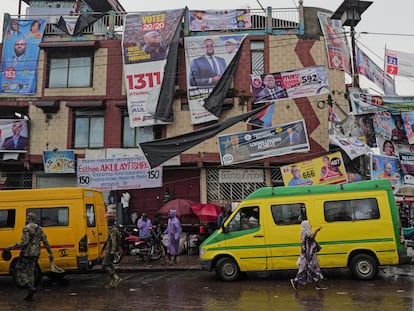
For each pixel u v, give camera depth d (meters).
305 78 18.17
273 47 19.84
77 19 21.09
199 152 19.39
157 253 15.85
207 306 8.26
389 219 10.95
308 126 19.27
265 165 19.17
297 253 11.07
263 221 11.35
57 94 20.59
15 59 20.84
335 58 19.83
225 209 17.05
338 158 17.23
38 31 21.08
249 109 19.48
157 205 19.83
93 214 12.10
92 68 20.72
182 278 12.27
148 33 19.95
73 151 19.83
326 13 20.31
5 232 11.43
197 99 19.50
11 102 20.59
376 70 21.17
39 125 20.39
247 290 9.98
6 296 9.84
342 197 11.21
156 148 18.42
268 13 20.16
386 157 18.09
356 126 18.06
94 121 20.52
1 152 19.84
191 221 18.70
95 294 9.90
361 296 8.90
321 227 10.55
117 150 19.66
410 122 18.19
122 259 16.41
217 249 11.39
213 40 19.88
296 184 17.33
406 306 7.88
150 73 19.67
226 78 19.55
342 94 19.69
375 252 10.86
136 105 19.59
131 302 8.82
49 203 11.52
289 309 7.83
